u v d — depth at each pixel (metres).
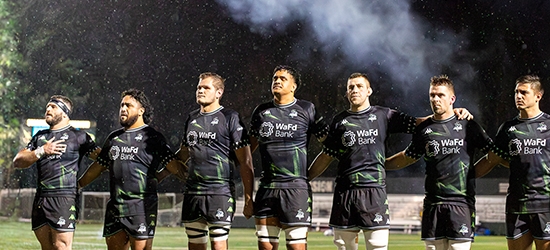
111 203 6.75
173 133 20.28
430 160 6.28
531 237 6.39
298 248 6.29
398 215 21.03
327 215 20.84
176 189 21.83
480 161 6.56
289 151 6.30
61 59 19.86
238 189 20.64
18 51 19.67
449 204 6.16
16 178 19.81
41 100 19.95
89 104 20.11
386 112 6.44
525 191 6.26
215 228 6.38
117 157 6.70
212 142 6.42
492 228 19.55
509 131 6.36
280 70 6.41
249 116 21.02
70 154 7.07
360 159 6.28
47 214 6.97
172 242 13.19
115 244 6.83
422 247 13.06
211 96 6.50
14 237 13.36
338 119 6.45
